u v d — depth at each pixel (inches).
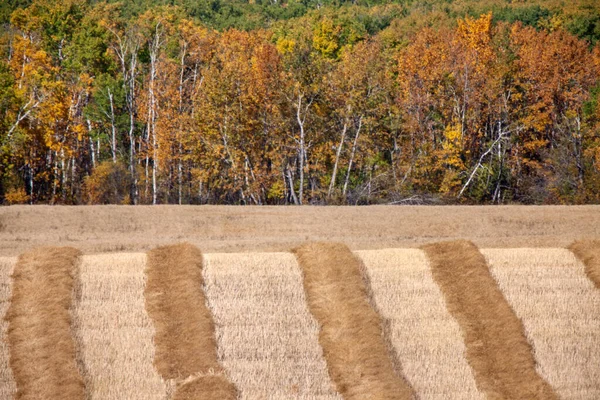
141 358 969.5
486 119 2475.4
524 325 1069.8
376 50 2256.4
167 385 932.0
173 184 2351.1
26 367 937.5
